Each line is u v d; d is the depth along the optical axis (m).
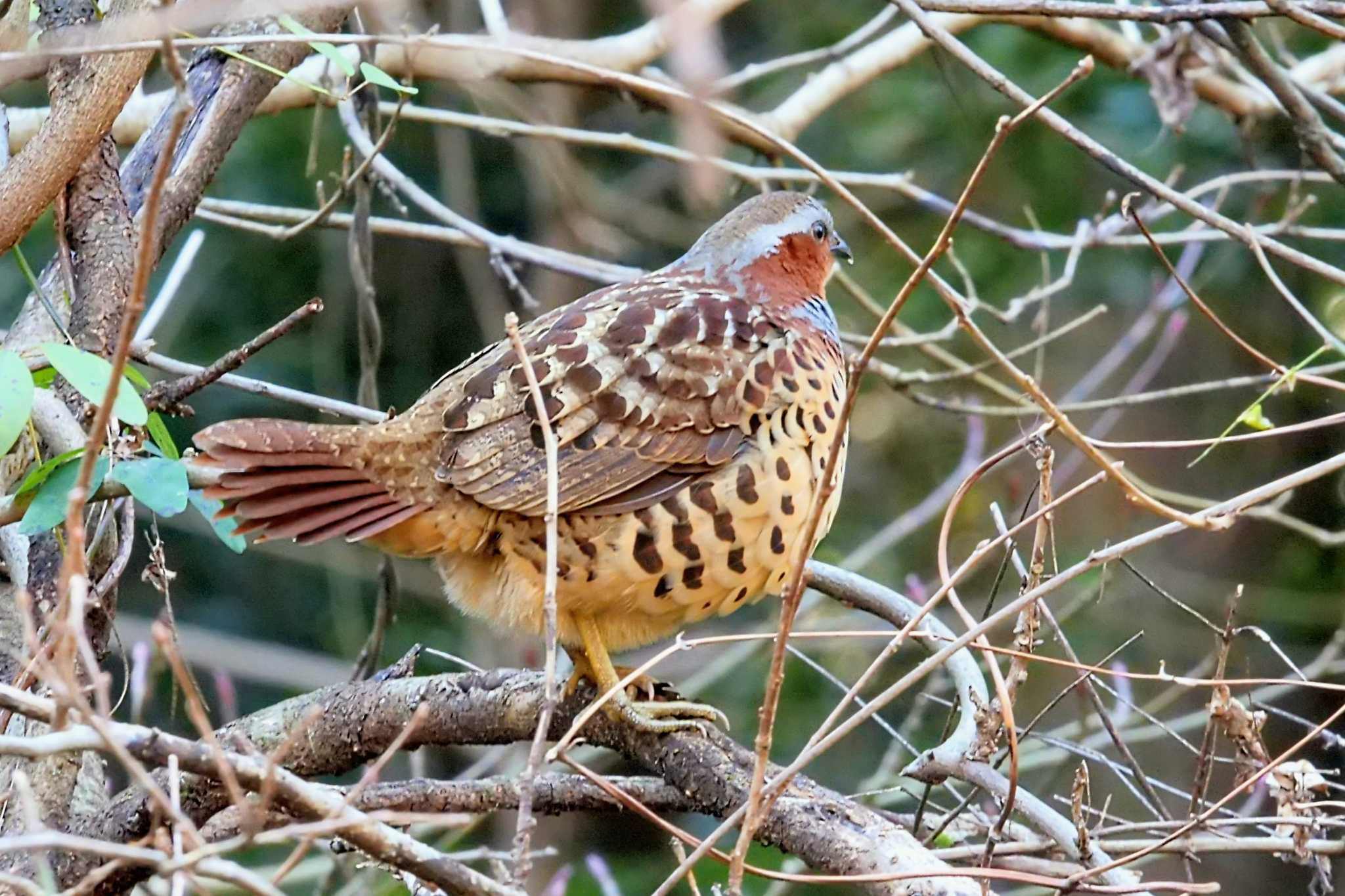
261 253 17.64
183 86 4.34
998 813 6.92
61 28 7.51
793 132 12.35
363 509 7.18
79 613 4.46
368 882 11.05
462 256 18.48
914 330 16.80
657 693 7.66
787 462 7.59
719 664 14.59
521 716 7.01
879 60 12.47
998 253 16.77
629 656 15.91
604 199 17.88
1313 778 6.59
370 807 7.01
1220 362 17.80
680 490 7.43
